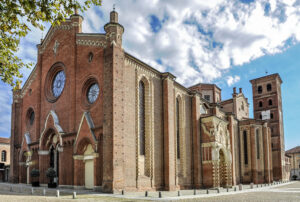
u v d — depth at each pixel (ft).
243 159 201.77
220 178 156.76
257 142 208.74
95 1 46.34
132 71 111.45
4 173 187.11
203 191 120.67
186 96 147.95
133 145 105.91
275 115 275.18
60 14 45.85
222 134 157.79
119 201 71.87
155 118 121.19
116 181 91.56
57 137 120.88
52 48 135.85
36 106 138.00
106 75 100.42
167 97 126.31
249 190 130.41
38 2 44.16
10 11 43.75
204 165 144.05
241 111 229.45
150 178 112.57
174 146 128.47
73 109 114.93
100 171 97.96
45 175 122.62
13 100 154.61
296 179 359.05
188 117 146.82
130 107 107.24
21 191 100.53
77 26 123.54
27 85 151.84
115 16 105.19
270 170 213.66
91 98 112.37
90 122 105.19
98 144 100.37
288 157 327.06
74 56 120.06
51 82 135.44
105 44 107.65
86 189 104.53
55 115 123.34
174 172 123.85
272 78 284.00
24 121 148.36
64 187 109.91
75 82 117.91
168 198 83.05
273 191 123.65
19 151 147.43
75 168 105.70
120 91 99.81
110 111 96.07
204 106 172.04
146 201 73.77
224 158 157.79
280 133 270.87
